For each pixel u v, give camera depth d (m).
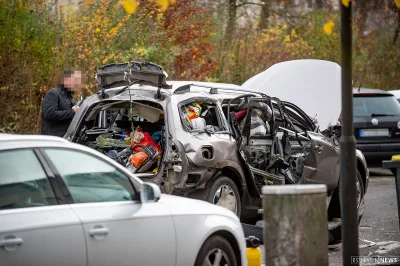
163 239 12.84
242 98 20.84
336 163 22.23
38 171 11.75
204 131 19.33
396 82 59.91
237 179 20.31
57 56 31.31
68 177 12.05
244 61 44.78
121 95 19.86
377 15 58.78
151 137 20.03
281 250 12.81
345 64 13.95
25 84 30.78
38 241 11.11
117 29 32.81
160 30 36.09
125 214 12.36
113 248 12.05
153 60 34.91
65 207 11.73
